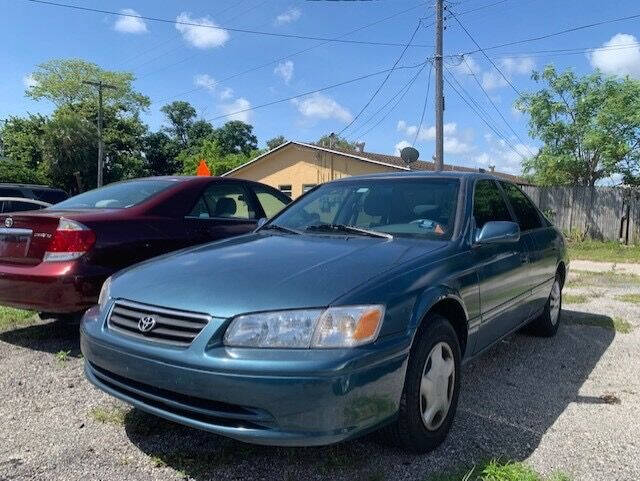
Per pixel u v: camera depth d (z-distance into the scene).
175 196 5.52
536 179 20.31
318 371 2.55
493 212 4.47
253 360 2.59
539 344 5.54
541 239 5.19
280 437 2.57
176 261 3.47
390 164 24.66
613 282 9.84
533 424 3.62
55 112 58.12
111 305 3.17
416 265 3.23
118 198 5.47
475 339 3.74
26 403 3.82
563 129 19.30
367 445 3.25
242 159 51.88
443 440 3.30
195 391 2.68
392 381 2.80
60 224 4.61
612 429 3.56
